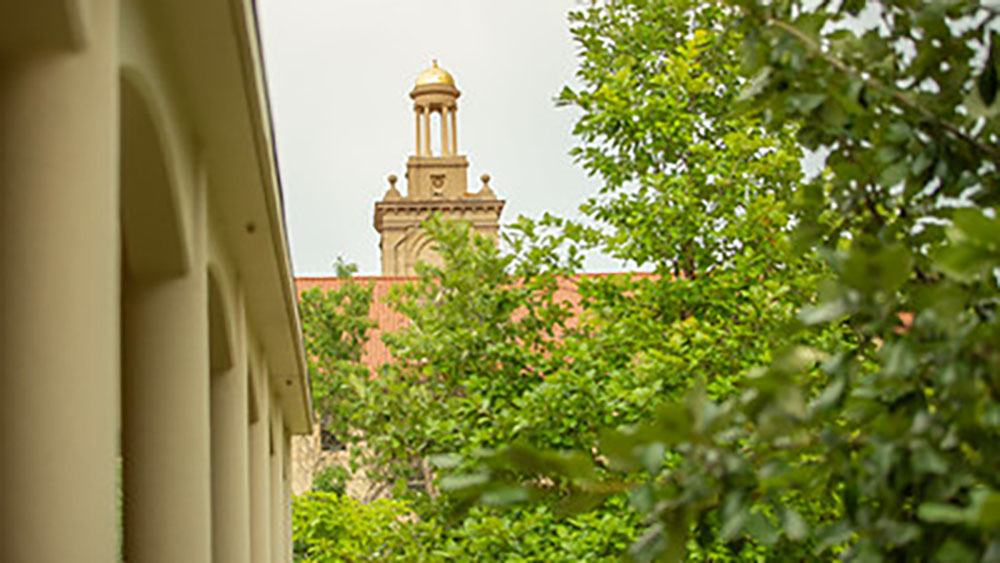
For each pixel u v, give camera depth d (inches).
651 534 205.3
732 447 213.0
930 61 219.3
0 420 248.8
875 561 199.5
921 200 231.5
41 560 246.1
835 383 206.1
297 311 701.3
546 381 761.6
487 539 742.5
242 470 578.2
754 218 787.4
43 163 252.8
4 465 247.8
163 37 363.3
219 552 569.9
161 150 365.1
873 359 235.3
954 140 219.1
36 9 243.8
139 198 384.2
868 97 220.4
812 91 223.9
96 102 256.7
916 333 194.1
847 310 198.7
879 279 179.8
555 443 760.3
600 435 186.2
